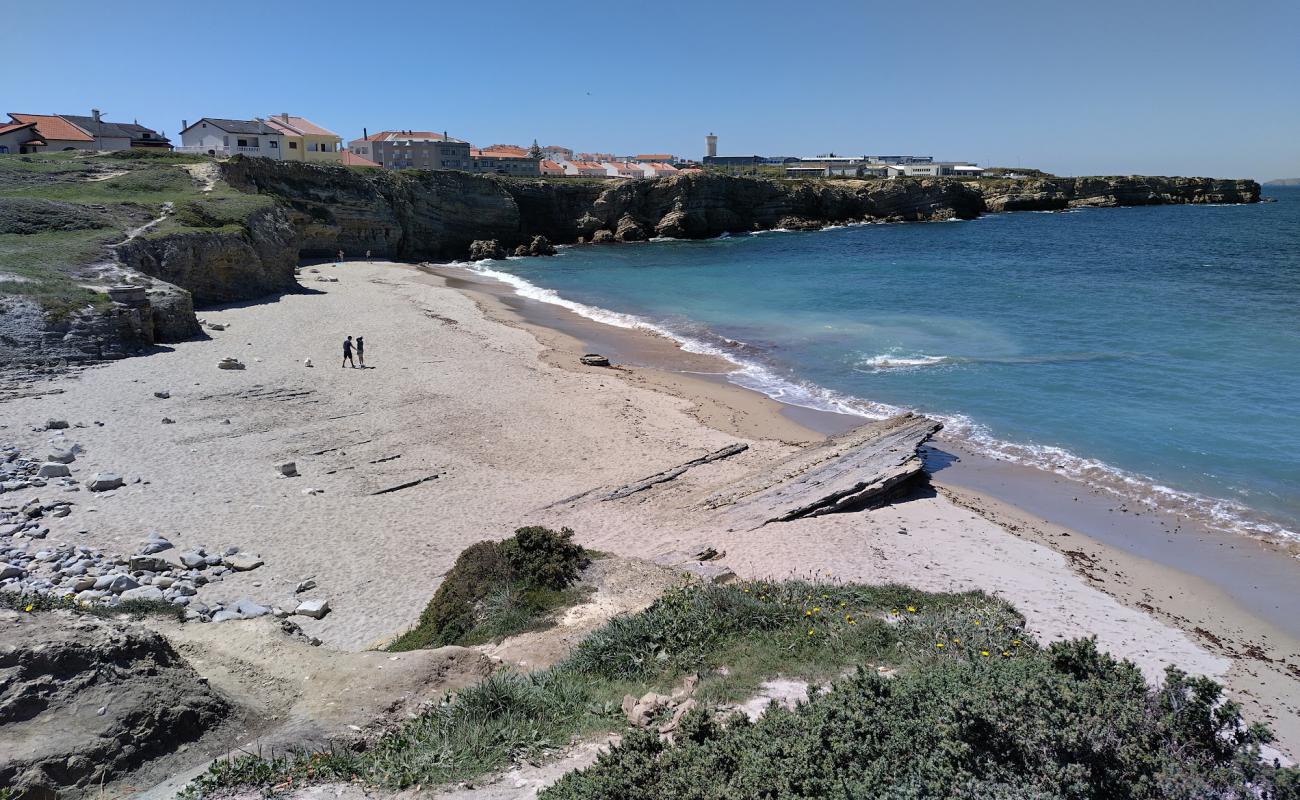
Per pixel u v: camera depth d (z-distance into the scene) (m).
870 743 7.04
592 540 17.86
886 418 26.94
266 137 87.12
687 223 97.88
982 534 18.73
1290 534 18.41
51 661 8.30
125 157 65.50
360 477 21.08
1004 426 26.19
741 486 21.19
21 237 39.59
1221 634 14.55
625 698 9.81
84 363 29.80
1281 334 35.78
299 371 30.92
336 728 9.31
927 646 11.41
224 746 8.75
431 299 51.09
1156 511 19.92
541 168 154.12
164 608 13.22
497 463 22.69
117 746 7.95
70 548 15.84
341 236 74.12
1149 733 7.18
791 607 12.80
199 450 22.14
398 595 15.20
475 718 9.33
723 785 6.70
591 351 37.88
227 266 46.25
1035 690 7.28
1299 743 11.13
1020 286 52.47
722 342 39.78
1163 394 28.12
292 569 15.98
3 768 7.19
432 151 136.38
